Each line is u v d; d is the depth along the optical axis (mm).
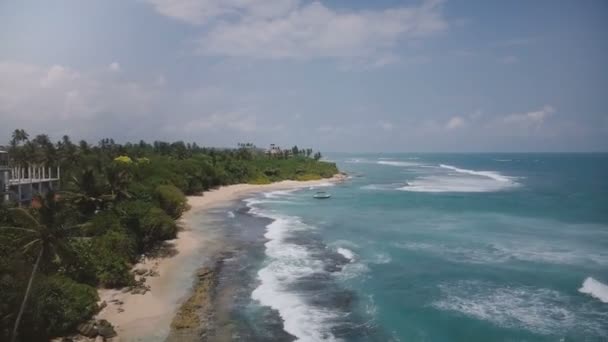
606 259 41281
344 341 25766
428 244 48125
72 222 36812
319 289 34125
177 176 85125
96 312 29203
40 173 77938
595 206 75812
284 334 26609
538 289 33500
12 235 30859
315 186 119375
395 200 86438
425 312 29609
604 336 25609
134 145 177500
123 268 35125
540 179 137000
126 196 52969
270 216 67562
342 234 53656
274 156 180375
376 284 35188
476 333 26453
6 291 24594
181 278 37000
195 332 26812
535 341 25188
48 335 25422
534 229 55875
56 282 28188
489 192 99438
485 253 44094
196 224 60562
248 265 40594
